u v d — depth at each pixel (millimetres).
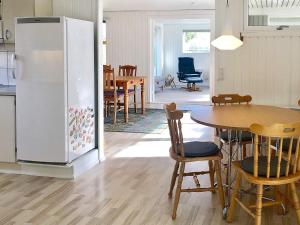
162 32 14312
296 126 2744
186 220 3268
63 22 4090
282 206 3338
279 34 4922
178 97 11633
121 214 3377
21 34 4199
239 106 4133
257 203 2889
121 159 5164
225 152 4469
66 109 4211
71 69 4262
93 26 4738
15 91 4371
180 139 3318
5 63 5035
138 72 10320
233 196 3205
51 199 3721
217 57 5074
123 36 10312
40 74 4195
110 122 7820
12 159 4461
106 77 7660
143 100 8922
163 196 3811
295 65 4945
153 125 7531
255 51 5004
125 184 4160
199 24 14484
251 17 5043
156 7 9812
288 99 5004
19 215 3348
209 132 6891
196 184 3734
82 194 3855
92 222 3213
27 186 4094
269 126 2723
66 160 4266
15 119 4391
